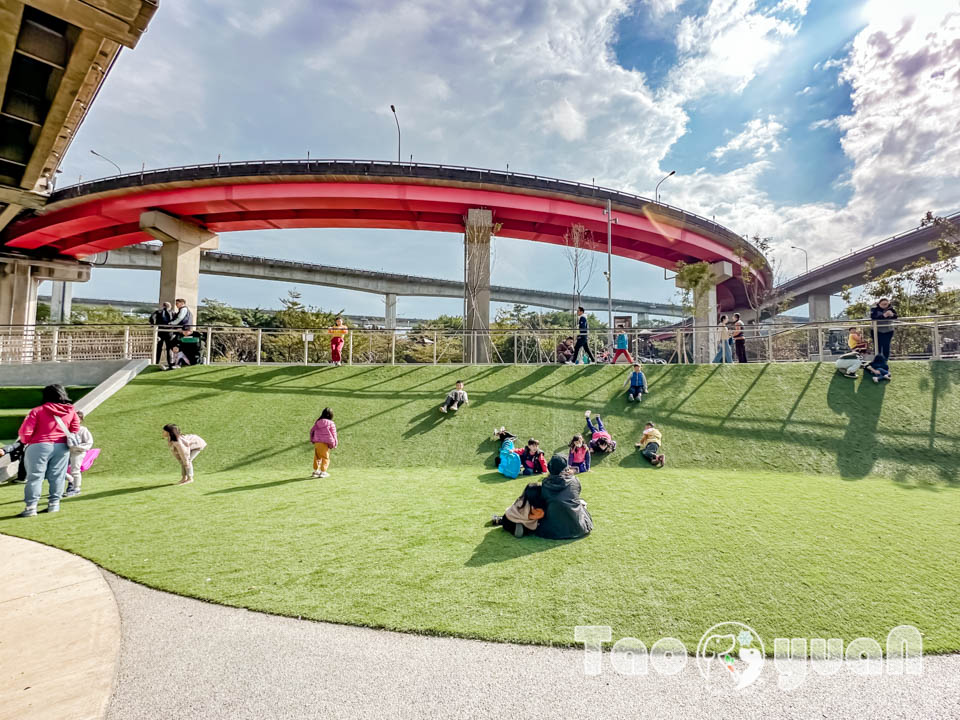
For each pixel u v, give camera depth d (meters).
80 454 6.93
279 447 9.78
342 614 3.38
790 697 2.55
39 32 9.52
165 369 13.51
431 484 7.49
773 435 9.62
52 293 42.59
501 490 7.08
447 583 3.88
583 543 4.77
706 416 10.59
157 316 14.38
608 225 25.89
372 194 25.12
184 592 3.73
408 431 10.52
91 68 10.41
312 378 13.20
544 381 12.91
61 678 2.68
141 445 9.54
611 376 12.98
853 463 8.44
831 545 4.67
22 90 11.68
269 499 6.54
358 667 2.80
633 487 7.12
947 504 6.18
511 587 3.80
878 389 10.75
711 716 2.41
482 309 25.27
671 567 4.17
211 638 3.11
